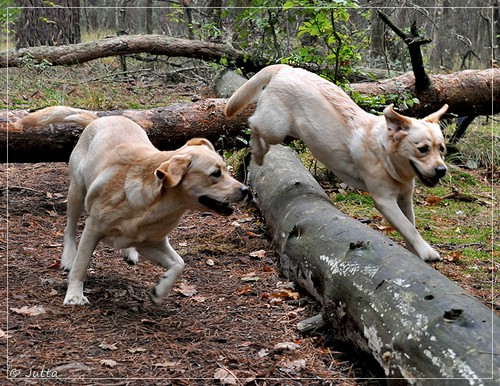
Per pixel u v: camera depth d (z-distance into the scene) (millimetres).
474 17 17703
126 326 4039
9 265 4945
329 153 5359
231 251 5617
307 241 4621
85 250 4312
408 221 5102
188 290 4707
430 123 4977
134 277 4914
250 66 10508
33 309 4145
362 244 4047
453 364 2904
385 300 3486
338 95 5473
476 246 6004
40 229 5926
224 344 3883
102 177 4234
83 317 4117
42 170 7953
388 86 7910
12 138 6461
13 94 10367
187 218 6516
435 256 4984
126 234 4223
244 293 4703
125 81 12188
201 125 7027
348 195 7238
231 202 4094
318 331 4066
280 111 5508
